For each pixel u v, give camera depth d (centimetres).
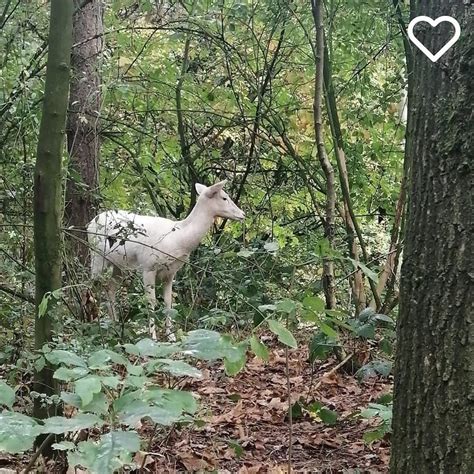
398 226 662
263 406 545
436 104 279
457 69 273
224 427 494
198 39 909
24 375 465
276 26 833
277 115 873
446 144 274
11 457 389
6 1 709
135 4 900
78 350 369
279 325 276
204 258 729
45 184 388
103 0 909
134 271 620
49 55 387
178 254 731
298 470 418
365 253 696
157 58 948
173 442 441
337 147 707
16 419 209
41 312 364
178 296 777
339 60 889
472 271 269
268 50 900
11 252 665
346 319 506
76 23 793
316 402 463
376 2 748
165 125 1010
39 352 365
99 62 738
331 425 497
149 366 231
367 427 488
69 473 348
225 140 1042
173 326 607
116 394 260
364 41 814
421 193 284
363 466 425
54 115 387
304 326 678
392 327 568
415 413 282
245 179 991
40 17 721
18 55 677
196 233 739
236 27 910
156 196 936
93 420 209
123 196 888
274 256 716
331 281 632
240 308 695
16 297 619
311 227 1027
